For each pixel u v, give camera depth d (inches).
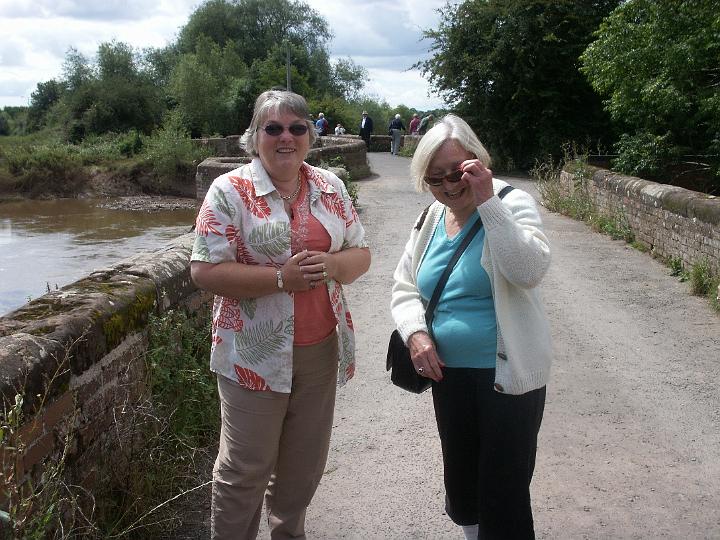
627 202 429.1
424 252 112.9
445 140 102.2
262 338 107.7
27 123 2461.9
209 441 162.4
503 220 97.9
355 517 141.1
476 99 932.0
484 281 103.7
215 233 105.7
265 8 2377.0
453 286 106.1
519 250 97.0
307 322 110.9
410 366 113.2
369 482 154.6
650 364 225.3
